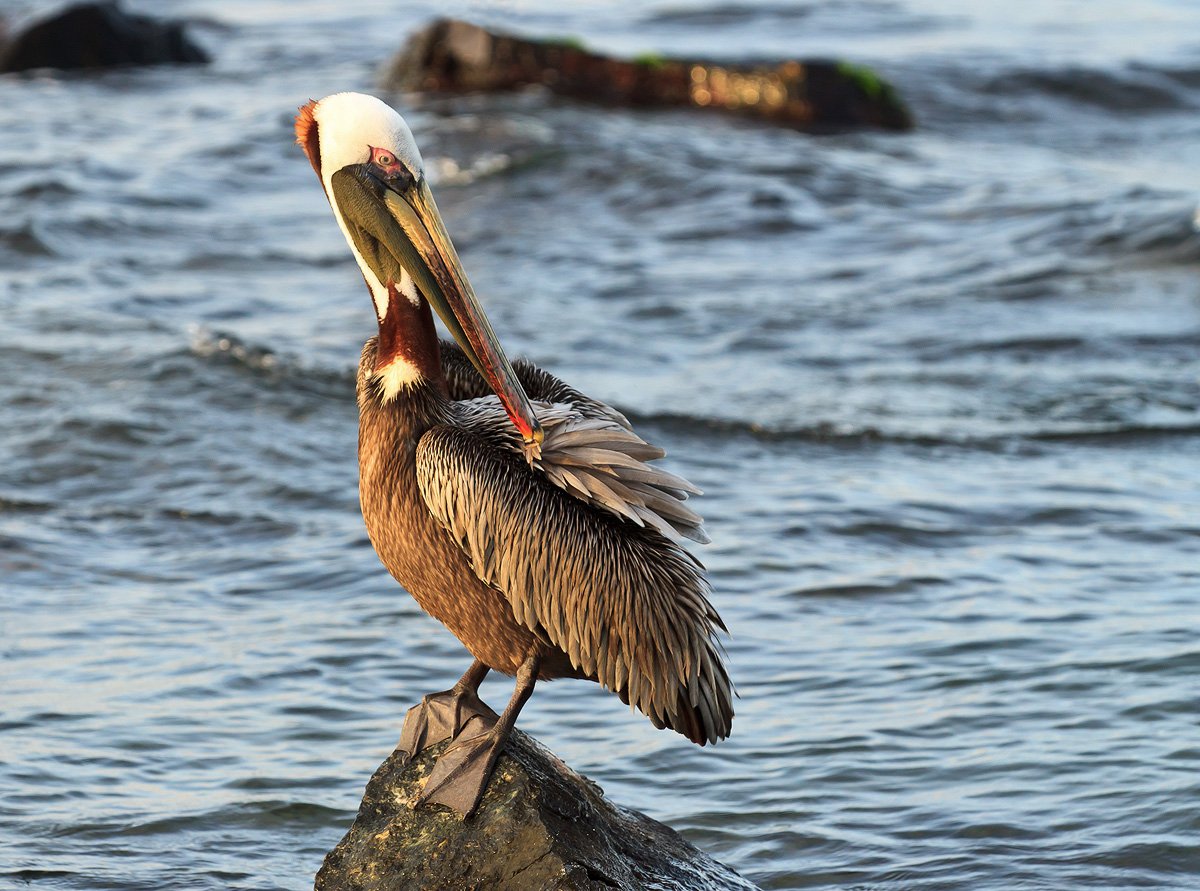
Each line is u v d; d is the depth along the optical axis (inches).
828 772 381.7
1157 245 936.9
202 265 919.0
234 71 1542.8
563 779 295.0
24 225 946.1
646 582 278.8
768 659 447.8
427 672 441.7
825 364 759.1
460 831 277.1
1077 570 510.6
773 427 661.9
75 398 674.8
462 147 1169.4
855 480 608.1
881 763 384.8
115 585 507.8
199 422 654.5
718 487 599.5
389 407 287.3
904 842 350.3
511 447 283.7
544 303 852.0
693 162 1143.6
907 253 965.2
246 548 542.6
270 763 388.5
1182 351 775.1
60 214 984.9
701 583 287.7
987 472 618.2
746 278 912.3
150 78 1503.4
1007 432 663.1
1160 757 378.0
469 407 296.8
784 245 987.3
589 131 1209.4
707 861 300.7
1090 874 333.4
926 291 881.5
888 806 365.7
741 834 356.8
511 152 1151.0
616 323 820.6
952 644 452.4
